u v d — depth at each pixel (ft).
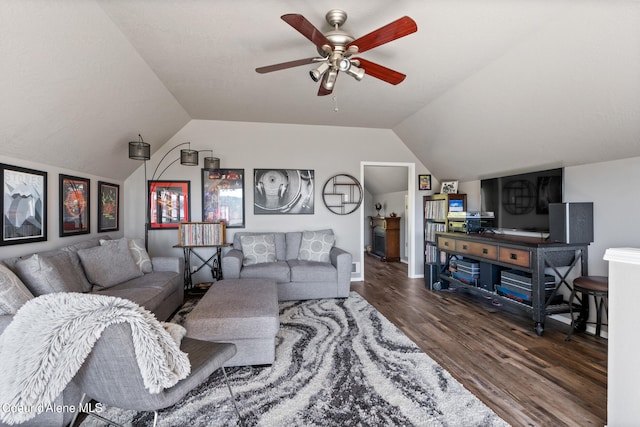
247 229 14.79
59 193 9.48
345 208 15.72
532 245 9.08
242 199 14.70
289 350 7.92
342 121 14.69
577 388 6.27
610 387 4.83
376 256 23.76
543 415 5.44
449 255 13.88
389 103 12.09
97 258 8.98
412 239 16.55
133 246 10.98
